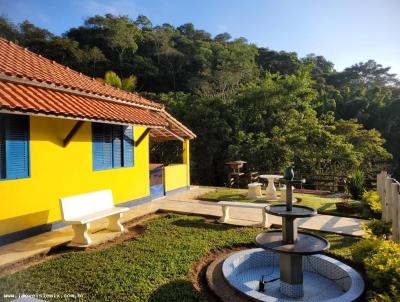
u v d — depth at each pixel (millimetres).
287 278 5070
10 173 6695
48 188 7543
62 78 8836
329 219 9109
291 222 4996
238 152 23422
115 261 5621
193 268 5543
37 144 7285
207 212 9820
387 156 27828
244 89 28891
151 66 51500
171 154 25906
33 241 6637
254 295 4492
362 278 5062
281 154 22312
